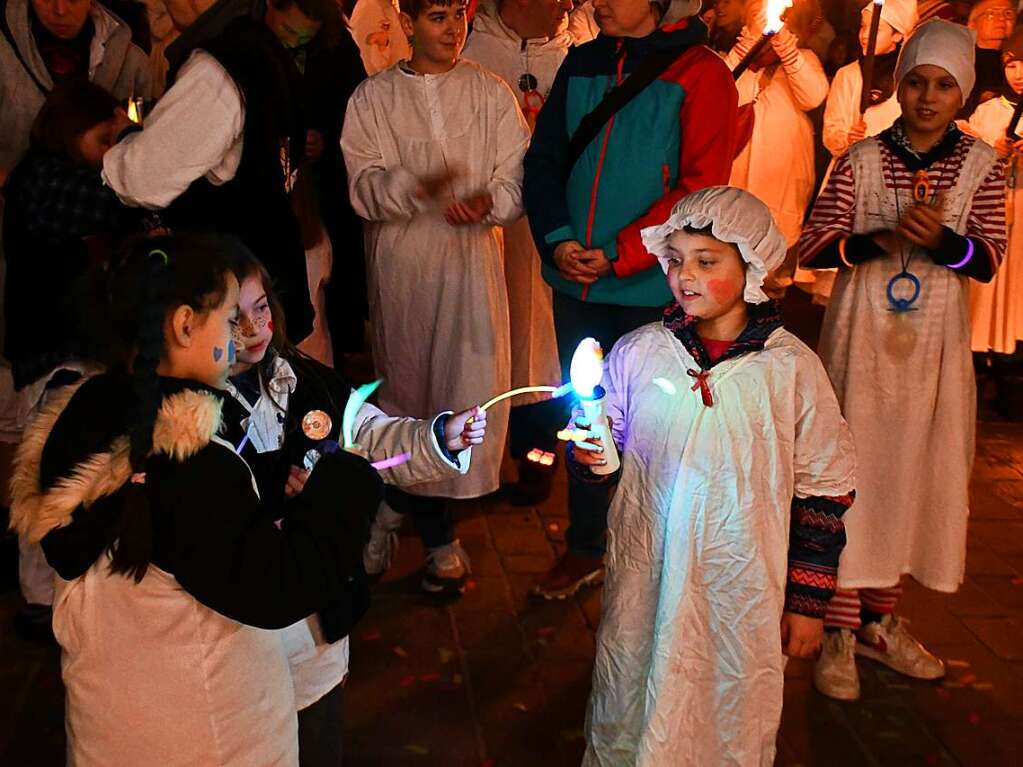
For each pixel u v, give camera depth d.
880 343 3.36
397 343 3.99
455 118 3.78
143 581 1.83
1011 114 5.68
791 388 2.51
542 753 3.18
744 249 2.42
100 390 1.84
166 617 1.84
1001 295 5.74
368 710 3.34
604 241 3.62
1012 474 5.19
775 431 2.52
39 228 3.31
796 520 2.61
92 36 4.18
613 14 3.52
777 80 6.49
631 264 3.53
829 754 3.23
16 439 4.06
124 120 3.46
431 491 3.82
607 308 3.74
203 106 3.13
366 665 3.56
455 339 3.91
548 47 4.62
